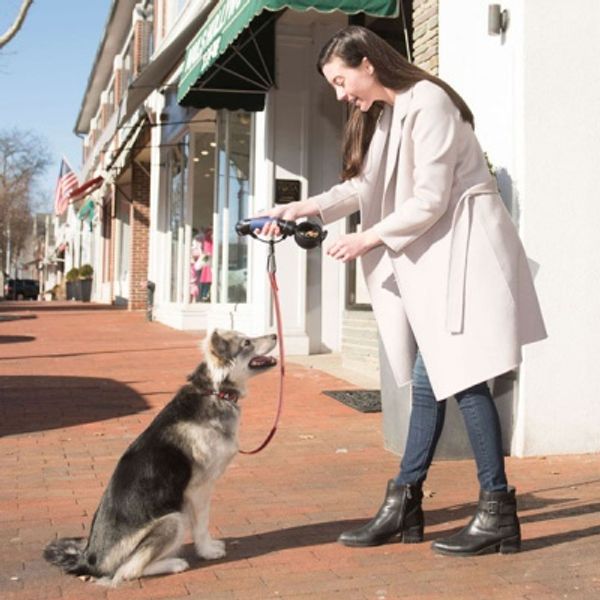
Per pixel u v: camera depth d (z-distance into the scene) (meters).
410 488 4.18
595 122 6.07
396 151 3.97
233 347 3.91
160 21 21.50
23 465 5.96
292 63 11.56
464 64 6.68
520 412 6.05
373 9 8.39
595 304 6.11
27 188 60.94
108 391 9.07
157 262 20.02
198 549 3.99
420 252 3.93
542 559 3.92
